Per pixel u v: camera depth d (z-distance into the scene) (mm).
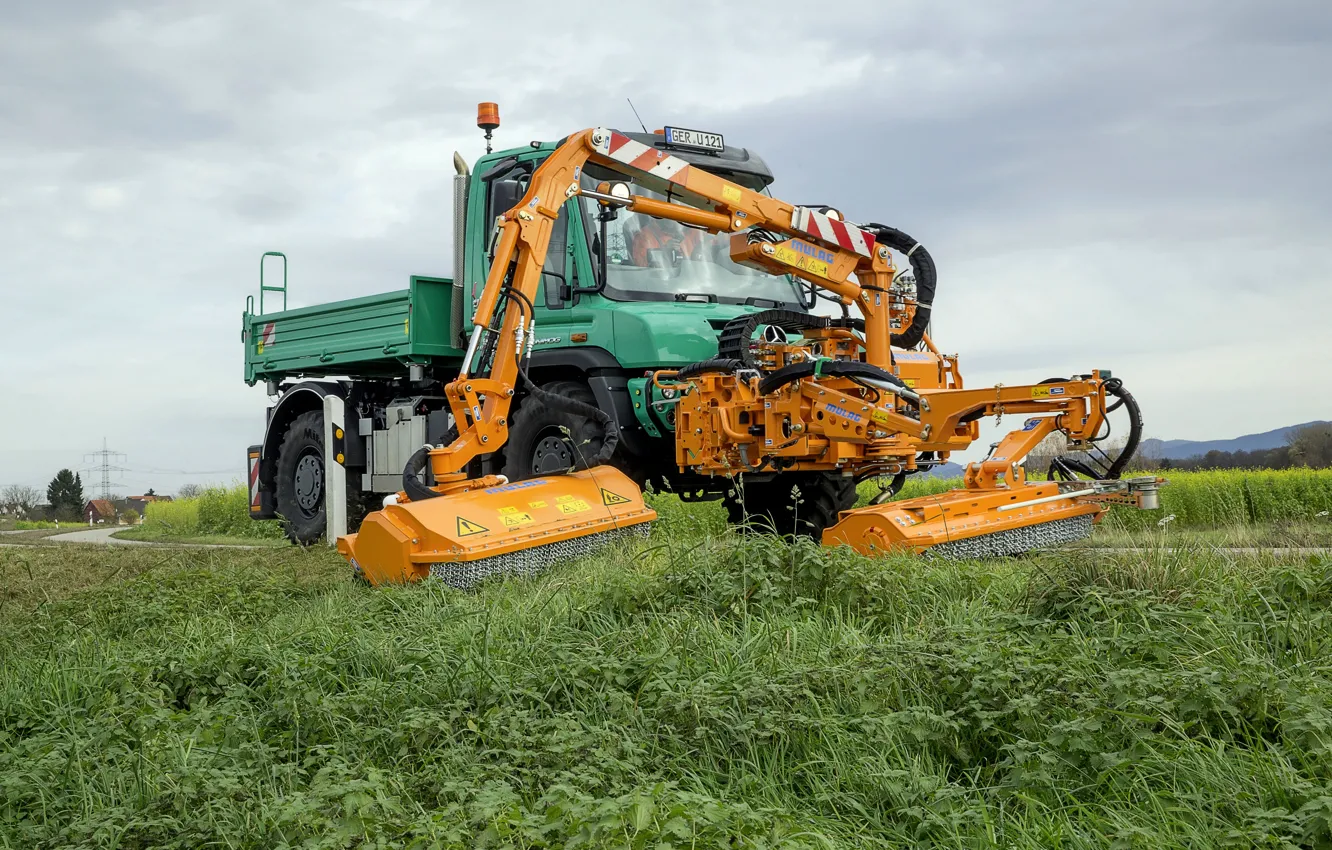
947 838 3273
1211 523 13227
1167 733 3717
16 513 71750
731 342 8797
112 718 4695
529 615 6258
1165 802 3342
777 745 3994
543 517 8242
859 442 8250
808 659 4934
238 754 4207
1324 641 4539
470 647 5316
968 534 7562
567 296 9688
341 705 4668
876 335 9398
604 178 9562
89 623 7262
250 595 7945
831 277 9148
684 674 4715
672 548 6988
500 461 10438
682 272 9938
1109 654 4488
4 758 4445
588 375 9500
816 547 6262
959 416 8500
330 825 3197
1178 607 5066
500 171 9641
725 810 3078
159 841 3469
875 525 7578
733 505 10391
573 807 3039
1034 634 5043
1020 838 3217
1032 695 3990
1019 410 8281
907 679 4355
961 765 3908
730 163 10234
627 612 6004
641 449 9484
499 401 8820
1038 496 8141
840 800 3623
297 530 13789
